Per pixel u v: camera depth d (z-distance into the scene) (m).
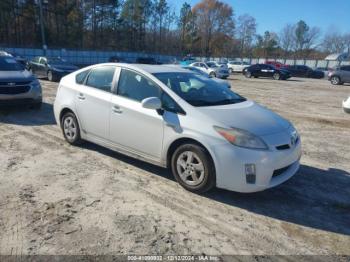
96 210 3.61
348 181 4.80
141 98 4.57
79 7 64.62
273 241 3.19
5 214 3.46
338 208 3.94
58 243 3.00
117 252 2.90
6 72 8.65
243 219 3.57
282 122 4.33
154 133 4.33
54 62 18.23
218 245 3.07
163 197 3.98
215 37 91.19
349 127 8.91
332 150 6.48
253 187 3.71
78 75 5.69
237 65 39.16
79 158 5.23
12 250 2.88
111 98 4.89
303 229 3.44
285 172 4.05
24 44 56.03
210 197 4.03
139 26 76.62
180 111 4.14
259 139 3.74
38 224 3.30
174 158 4.21
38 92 8.90
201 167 3.94
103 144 5.18
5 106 8.88
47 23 60.22
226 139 3.72
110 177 4.51
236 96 5.02
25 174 4.52
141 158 4.63
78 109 5.46
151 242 3.07
